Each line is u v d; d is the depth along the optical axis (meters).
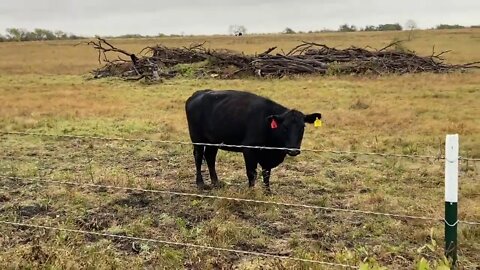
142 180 9.45
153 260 5.83
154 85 26.75
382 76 28.11
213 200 7.95
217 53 32.25
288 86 24.66
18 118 16.50
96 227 6.98
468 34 76.50
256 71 29.16
